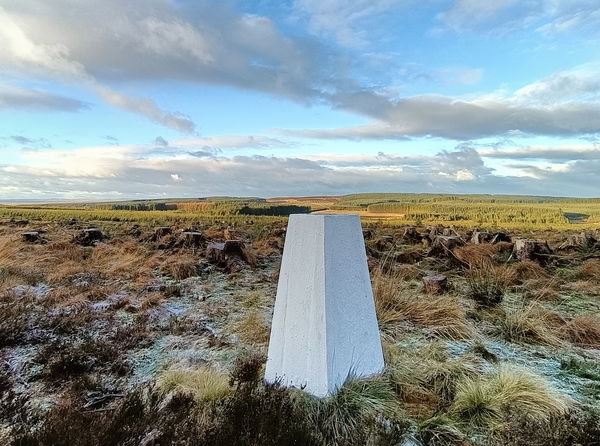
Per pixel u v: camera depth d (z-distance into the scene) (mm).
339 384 2941
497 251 10320
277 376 3135
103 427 2238
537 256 9328
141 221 24266
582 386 3365
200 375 3365
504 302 6109
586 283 7320
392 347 3994
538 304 5570
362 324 3162
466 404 2895
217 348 4281
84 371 3627
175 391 3125
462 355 4016
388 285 5883
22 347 4211
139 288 7062
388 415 2773
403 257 10188
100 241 12961
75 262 9164
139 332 4652
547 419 2619
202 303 6191
